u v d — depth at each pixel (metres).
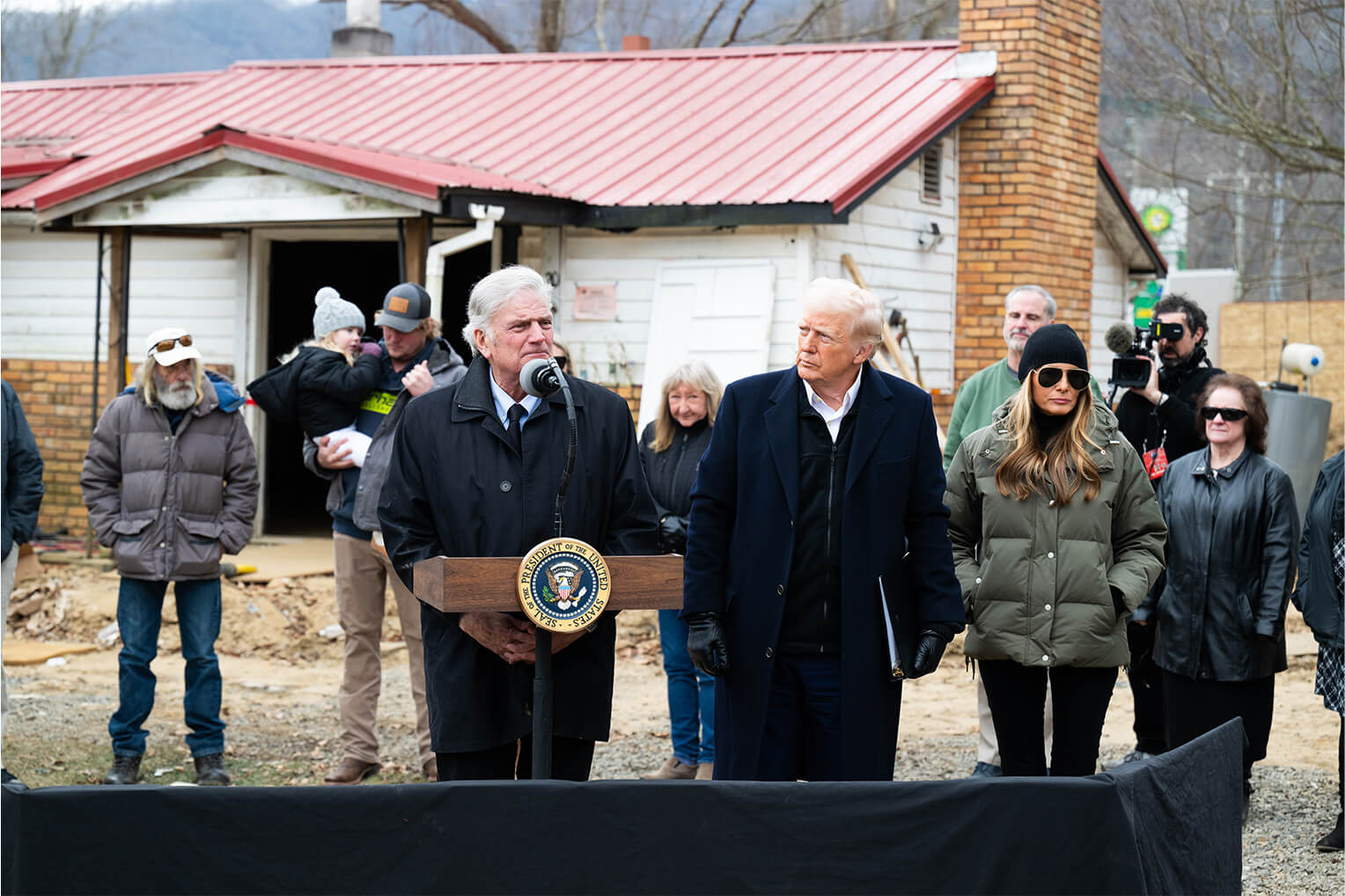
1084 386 4.84
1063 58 13.08
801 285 11.02
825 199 10.52
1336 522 5.48
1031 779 3.02
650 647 9.98
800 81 13.23
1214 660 5.71
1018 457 4.82
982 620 4.86
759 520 4.10
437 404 4.04
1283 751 7.21
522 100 13.61
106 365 13.22
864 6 28.50
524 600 3.47
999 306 12.78
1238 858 3.59
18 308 13.55
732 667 4.12
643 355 11.61
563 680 3.94
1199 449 6.41
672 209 10.95
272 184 10.73
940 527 4.19
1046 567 4.79
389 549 4.07
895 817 3.02
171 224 11.17
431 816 2.99
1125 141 28.55
